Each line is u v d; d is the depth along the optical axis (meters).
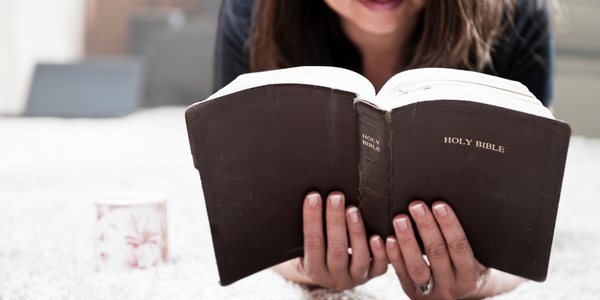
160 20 4.10
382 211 0.97
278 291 1.07
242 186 0.98
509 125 0.90
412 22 1.33
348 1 1.19
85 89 3.41
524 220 0.95
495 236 0.97
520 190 0.93
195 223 1.42
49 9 4.43
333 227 1.00
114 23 4.73
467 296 1.04
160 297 1.04
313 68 0.97
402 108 0.90
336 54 1.42
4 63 4.19
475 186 0.94
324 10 1.38
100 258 1.12
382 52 1.38
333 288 1.07
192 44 3.77
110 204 1.12
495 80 0.93
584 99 3.00
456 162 0.93
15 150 2.49
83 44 4.70
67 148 2.57
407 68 1.29
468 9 1.24
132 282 1.08
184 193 1.68
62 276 1.11
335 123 0.95
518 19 1.32
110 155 2.42
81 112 3.38
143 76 3.83
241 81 0.96
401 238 0.97
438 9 1.24
